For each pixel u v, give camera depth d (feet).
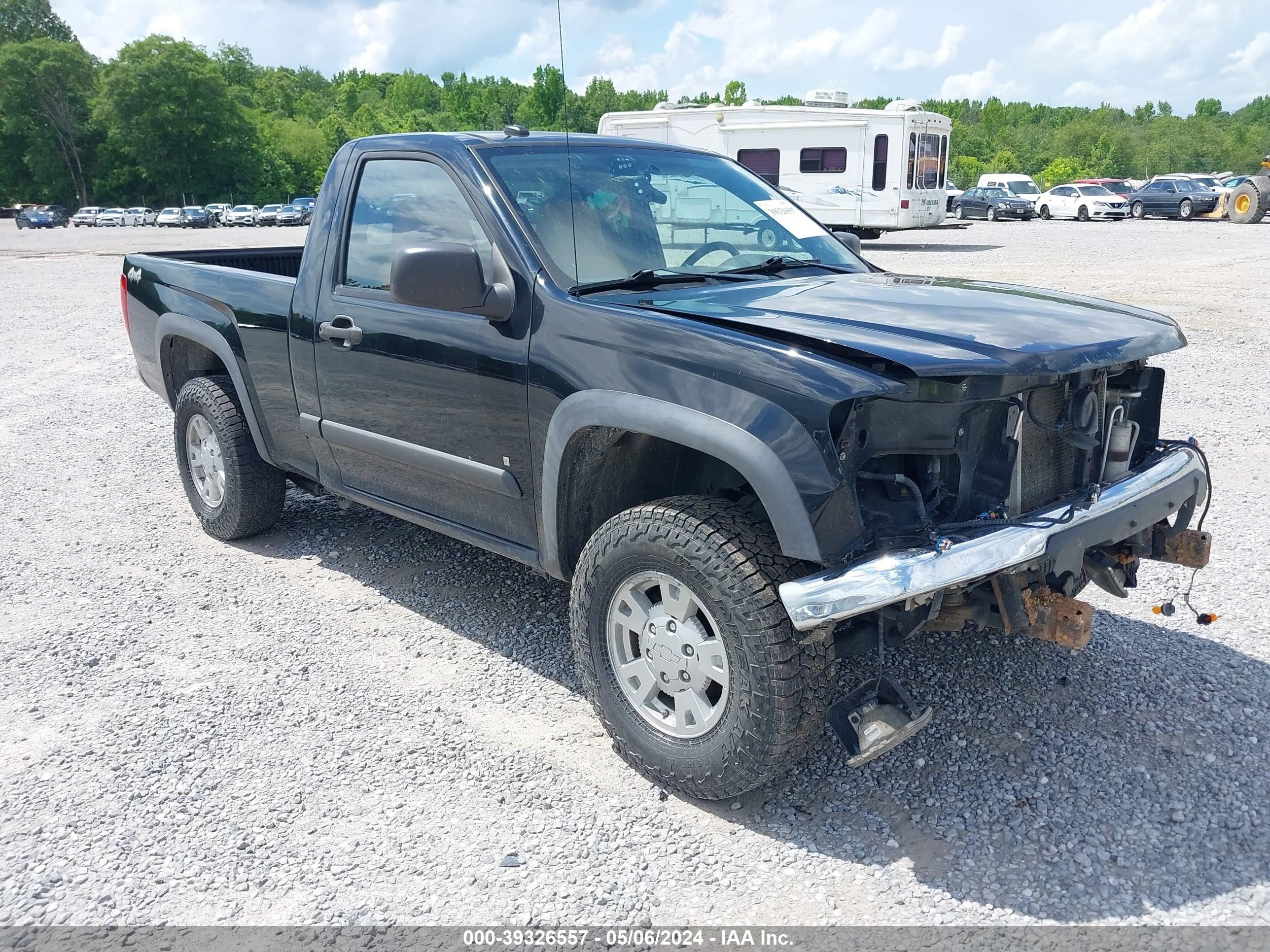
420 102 442.09
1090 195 117.80
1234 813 9.46
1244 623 13.32
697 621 9.59
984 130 485.97
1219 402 24.77
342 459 14.01
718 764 9.32
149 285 17.53
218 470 16.75
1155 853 8.94
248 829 9.49
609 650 10.27
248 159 314.35
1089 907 8.31
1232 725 10.92
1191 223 106.52
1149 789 9.86
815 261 13.17
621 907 8.43
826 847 9.16
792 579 9.02
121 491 19.99
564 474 10.49
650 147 13.67
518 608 14.37
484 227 11.44
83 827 9.52
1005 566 8.30
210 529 17.15
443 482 12.37
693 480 11.21
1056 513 8.99
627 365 9.71
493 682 12.27
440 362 11.69
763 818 9.60
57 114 308.40
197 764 10.55
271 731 11.18
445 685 12.20
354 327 12.86
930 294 10.88
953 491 9.24
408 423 12.44
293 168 348.38
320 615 14.17
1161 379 10.89
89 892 8.66
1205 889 8.49
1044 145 451.12
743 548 9.02
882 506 9.04
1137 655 12.50
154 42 298.97
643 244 11.89
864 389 8.27
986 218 124.06
